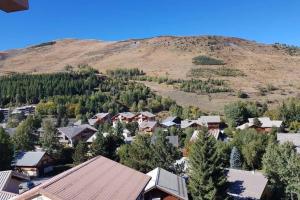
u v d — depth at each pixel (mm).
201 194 43125
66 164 76062
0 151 60875
